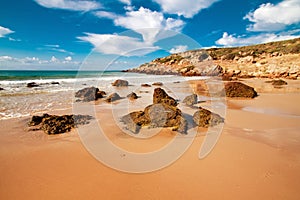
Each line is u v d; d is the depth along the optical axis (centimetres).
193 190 296
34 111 754
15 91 1225
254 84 1800
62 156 397
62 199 277
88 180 319
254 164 371
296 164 373
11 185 305
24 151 419
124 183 312
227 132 539
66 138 492
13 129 553
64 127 545
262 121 646
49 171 343
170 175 333
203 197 282
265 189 300
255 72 2633
